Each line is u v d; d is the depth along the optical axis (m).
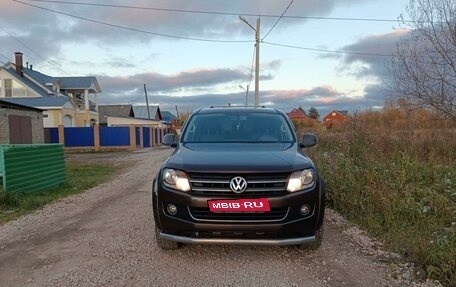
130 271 3.85
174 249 4.36
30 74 39.91
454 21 10.33
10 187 7.64
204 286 3.49
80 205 7.33
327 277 3.67
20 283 3.62
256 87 26.58
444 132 11.99
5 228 5.62
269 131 5.27
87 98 40.41
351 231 5.13
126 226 5.54
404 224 5.02
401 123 13.56
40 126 24.59
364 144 11.56
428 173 8.09
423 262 3.86
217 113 5.71
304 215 3.89
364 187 6.33
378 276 3.69
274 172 3.83
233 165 3.87
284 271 3.81
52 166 9.30
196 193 3.84
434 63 10.77
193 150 4.54
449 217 5.25
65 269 3.94
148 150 28.88
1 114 20.38
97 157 21.88
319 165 8.85
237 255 4.22
